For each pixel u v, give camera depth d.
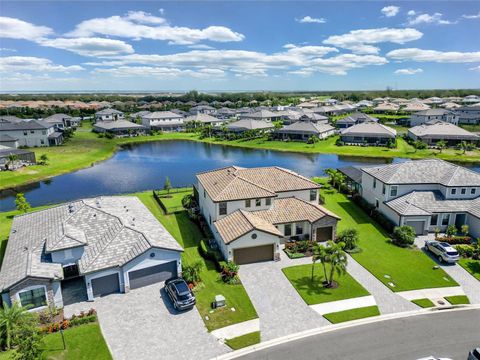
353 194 56.19
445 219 43.28
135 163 93.31
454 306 28.56
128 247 31.72
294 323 26.52
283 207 41.88
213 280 32.66
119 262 30.12
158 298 29.83
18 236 35.78
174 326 26.22
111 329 25.92
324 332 25.50
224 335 25.25
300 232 41.16
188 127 154.50
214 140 128.00
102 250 30.98
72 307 28.62
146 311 28.03
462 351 23.59
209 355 23.33
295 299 29.56
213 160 96.44
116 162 94.81
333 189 61.66
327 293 30.42
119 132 135.38
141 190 67.62
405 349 23.77
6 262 30.77
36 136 110.19
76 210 37.16
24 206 49.62
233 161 94.69
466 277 33.03
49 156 95.81
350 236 38.66
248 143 120.75
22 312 24.77
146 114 165.00
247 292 30.64
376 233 43.25
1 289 26.61
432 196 44.66
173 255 32.28
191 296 28.30
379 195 48.31
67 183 73.50
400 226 42.22
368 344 24.25
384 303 28.95
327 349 23.78
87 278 28.92
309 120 143.75
